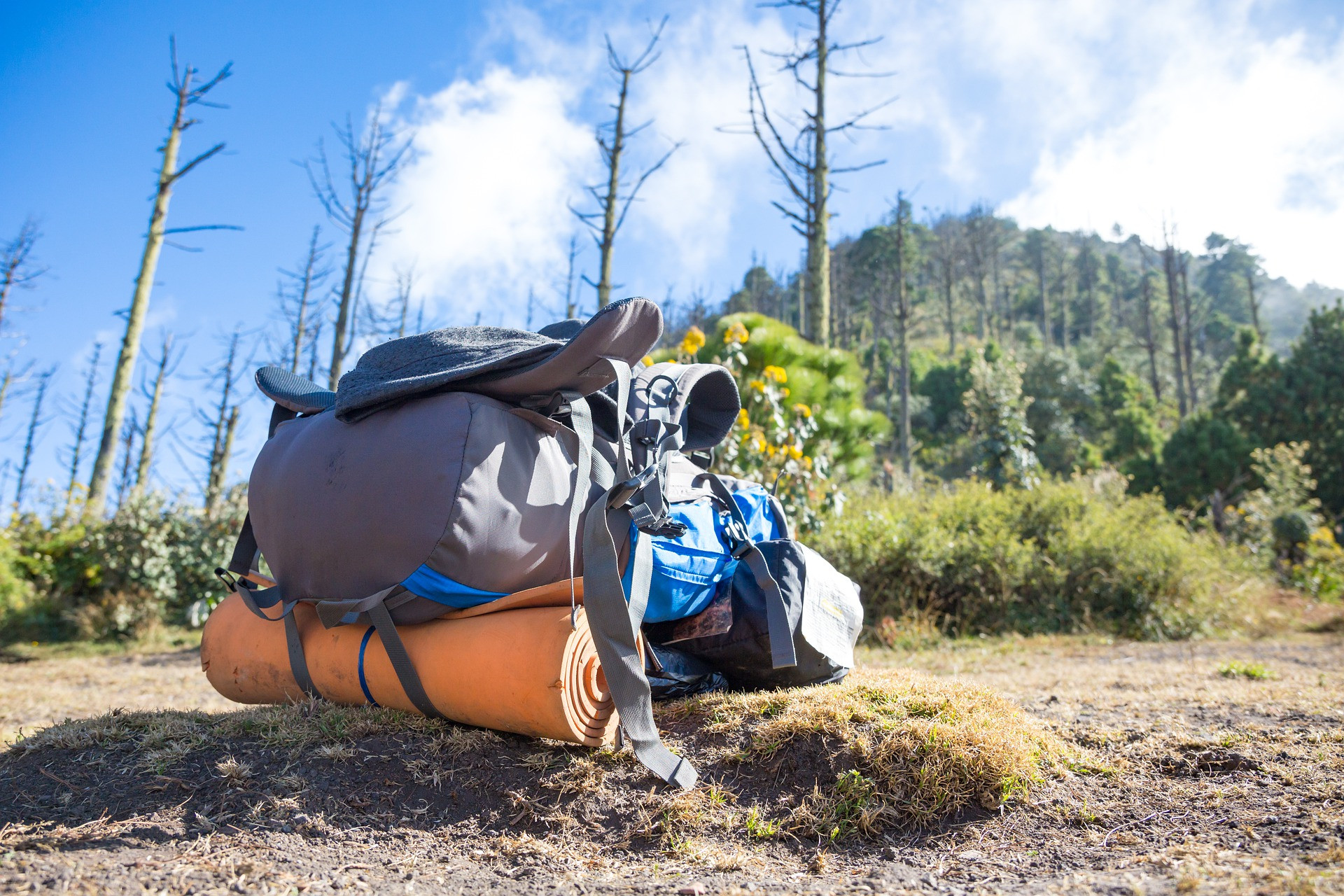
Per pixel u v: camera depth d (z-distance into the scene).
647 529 2.50
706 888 1.87
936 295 76.75
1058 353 39.72
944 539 8.04
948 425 36.94
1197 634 7.86
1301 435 21.42
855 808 2.25
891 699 2.68
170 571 10.45
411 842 2.09
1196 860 1.89
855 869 2.02
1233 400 23.58
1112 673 4.77
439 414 2.38
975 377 13.66
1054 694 3.88
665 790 2.32
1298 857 1.86
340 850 2.03
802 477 7.02
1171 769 2.60
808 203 11.99
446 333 2.70
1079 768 2.59
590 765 2.40
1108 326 71.50
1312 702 3.44
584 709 2.36
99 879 1.79
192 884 1.80
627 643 2.32
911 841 2.17
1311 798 2.27
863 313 58.94
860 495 9.52
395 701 2.62
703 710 2.76
